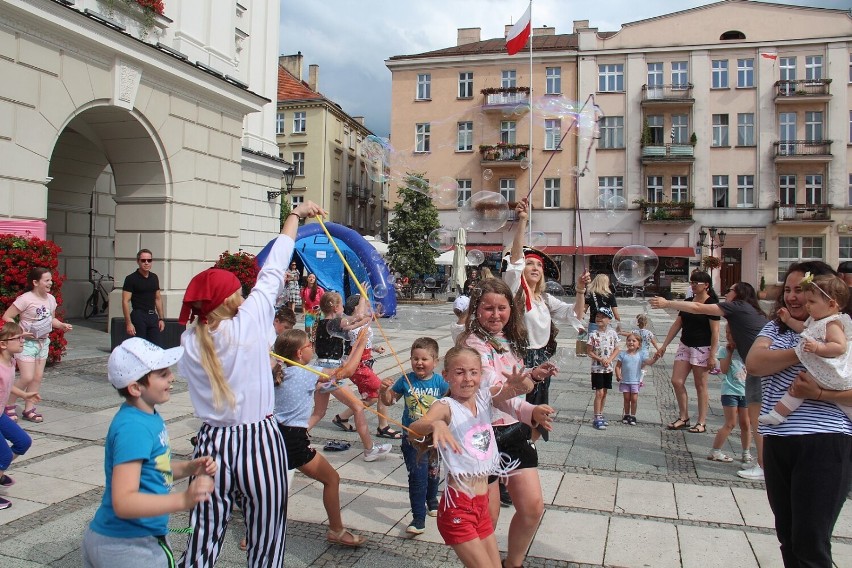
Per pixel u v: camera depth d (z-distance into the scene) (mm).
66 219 14484
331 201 37344
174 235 11641
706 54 31094
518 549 2922
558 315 4168
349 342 5668
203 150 12328
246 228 18359
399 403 7211
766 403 2785
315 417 4785
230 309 2480
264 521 2482
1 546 3357
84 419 6027
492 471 2660
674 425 6117
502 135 30797
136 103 10688
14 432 4160
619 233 31422
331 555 3365
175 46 11805
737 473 4738
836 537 3590
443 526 2600
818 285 2633
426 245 27000
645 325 6582
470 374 2729
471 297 3197
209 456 2303
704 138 31266
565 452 5289
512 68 31469
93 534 2150
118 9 10344
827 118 30516
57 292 8445
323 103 35688
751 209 30969
